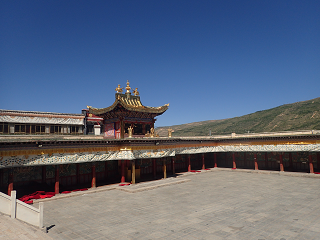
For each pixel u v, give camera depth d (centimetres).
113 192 2878
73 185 3284
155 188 3078
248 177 3838
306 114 11975
